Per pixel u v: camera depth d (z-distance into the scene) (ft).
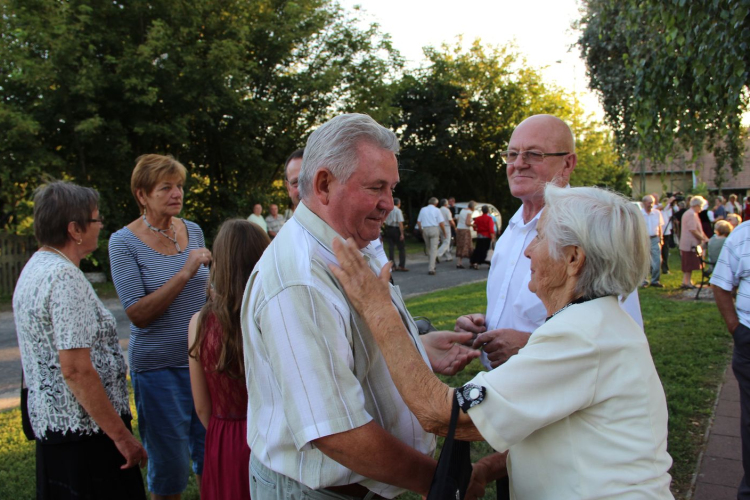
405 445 4.54
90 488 6.98
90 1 40.19
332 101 54.70
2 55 36.29
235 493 7.13
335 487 4.75
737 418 13.80
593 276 4.50
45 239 7.18
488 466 6.20
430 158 90.74
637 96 15.88
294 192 9.35
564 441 4.33
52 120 39.27
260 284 4.64
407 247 72.02
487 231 47.11
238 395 7.11
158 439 8.93
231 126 48.88
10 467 11.83
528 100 91.30
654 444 4.26
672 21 13.62
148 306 8.62
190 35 43.47
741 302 9.41
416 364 4.51
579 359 4.19
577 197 4.71
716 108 14.03
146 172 9.12
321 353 4.25
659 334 22.12
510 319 7.68
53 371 6.79
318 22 51.62
